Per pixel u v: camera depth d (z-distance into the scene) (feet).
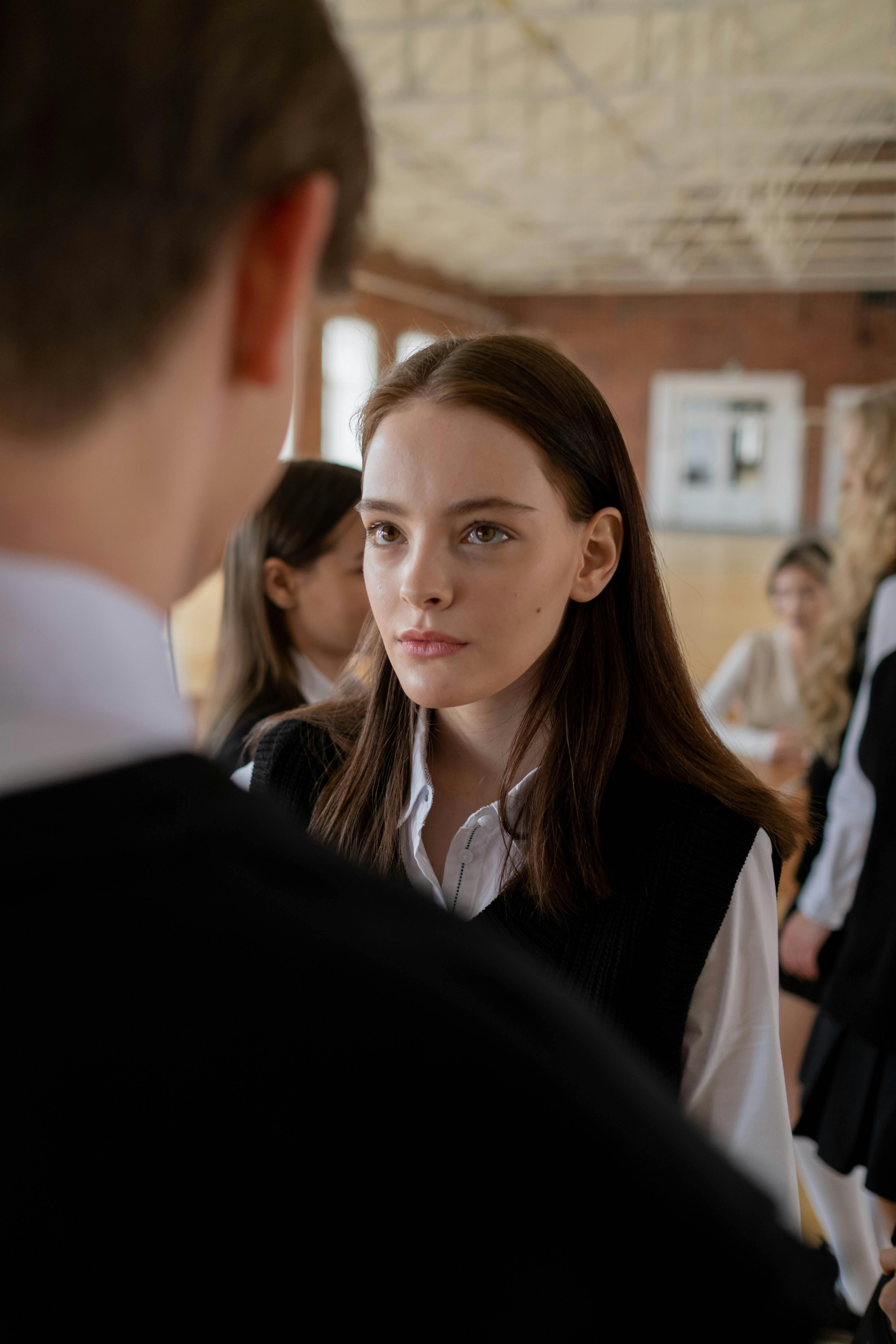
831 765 7.03
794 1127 5.29
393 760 2.93
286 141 0.94
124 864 0.91
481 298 57.62
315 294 1.14
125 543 0.98
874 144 42.34
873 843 5.02
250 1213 0.88
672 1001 2.56
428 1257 0.90
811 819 3.26
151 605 1.03
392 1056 0.92
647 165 32.68
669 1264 0.93
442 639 2.48
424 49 26.89
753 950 2.70
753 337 58.80
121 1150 0.88
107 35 0.84
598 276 54.49
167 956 0.91
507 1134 0.91
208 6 0.89
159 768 0.96
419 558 2.45
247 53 0.90
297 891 0.99
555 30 26.53
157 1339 0.87
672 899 2.58
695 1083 2.70
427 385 2.46
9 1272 0.88
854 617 6.75
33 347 0.87
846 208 41.60
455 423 2.40
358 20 22.15
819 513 59.31
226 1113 0.89
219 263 0.97
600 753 2.68
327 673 5.23
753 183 35.58
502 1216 0.91
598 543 2.67
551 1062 0.97
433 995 0.96
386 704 2.94
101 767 0.92
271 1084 0.90
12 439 0.91
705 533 57.88
